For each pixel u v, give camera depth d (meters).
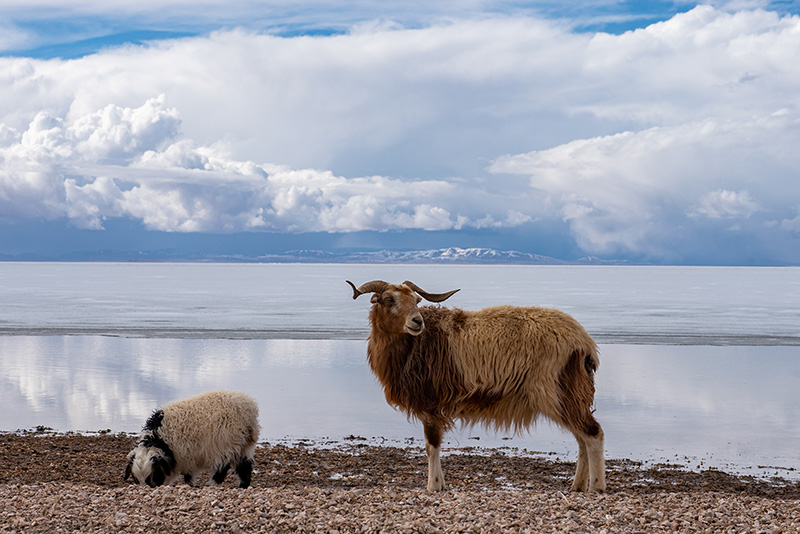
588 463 9.27
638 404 16.64
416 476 10.38
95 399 16.64
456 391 9.23
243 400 9.39
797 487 10.02
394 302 9.29
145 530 6.38
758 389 18.66
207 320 40.22
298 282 125.69
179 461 9.05
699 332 34.56
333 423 14.53
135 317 42.28
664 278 179.25
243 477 9.41
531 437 13.78
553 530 6.39
